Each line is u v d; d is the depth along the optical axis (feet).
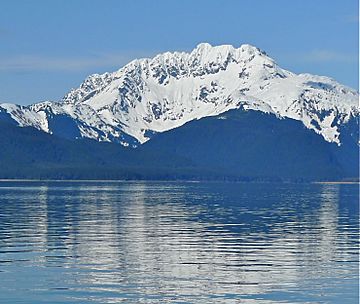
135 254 427.33
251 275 358.64
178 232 556.92
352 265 388.78
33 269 370.94
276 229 587.27
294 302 305.32
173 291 323.16
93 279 346.13
